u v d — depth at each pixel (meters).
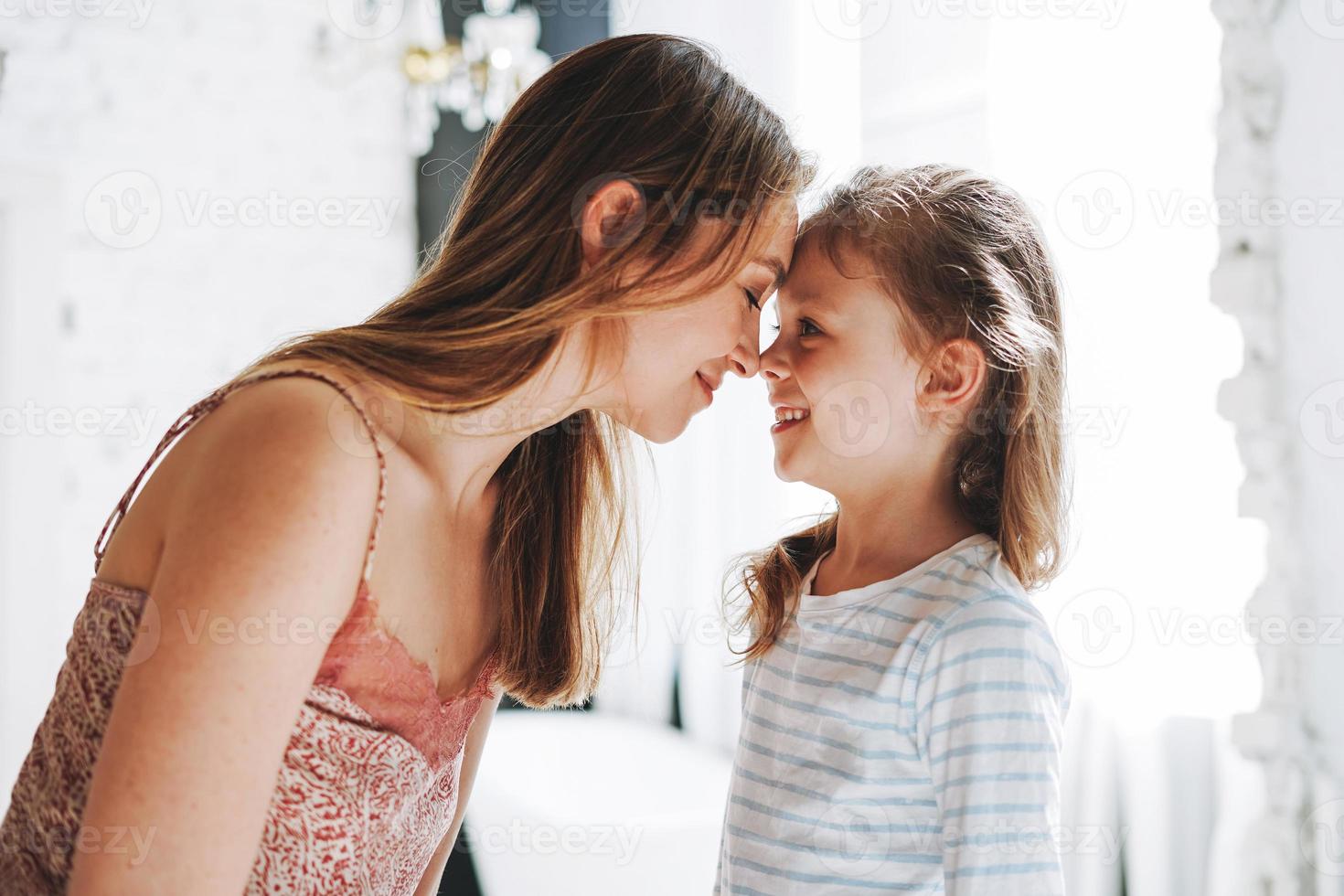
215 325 3.45
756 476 2.69
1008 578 1.03
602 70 0.95
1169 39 1.76
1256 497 1.61
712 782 2.75
